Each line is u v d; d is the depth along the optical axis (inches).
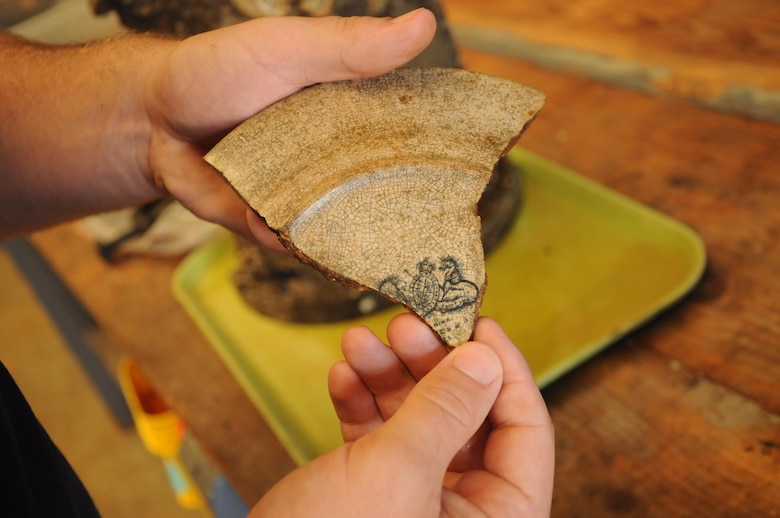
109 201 19.2
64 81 17.5
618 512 15.0
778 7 23.7
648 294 18.5
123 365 27.7
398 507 11.4
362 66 14.1
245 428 19.0
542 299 19.4
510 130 13.7
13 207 18.6
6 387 13.3
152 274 23.7
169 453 26.0
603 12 26.6
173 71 15.6
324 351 20.2
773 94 21.1
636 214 20.1
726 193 20.1
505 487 12.6
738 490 14.7
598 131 23.3
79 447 39.0
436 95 14.0
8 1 27.0
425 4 19.0
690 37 23.9
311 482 11.6
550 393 17.2
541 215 21.6
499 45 27.8
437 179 13.4
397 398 14.7
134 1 19.0
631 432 16.1
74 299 32.0
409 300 13.0
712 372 16.6
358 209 13.3
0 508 12.3
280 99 15.3
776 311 17.2
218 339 20.5
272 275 20.6
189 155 17.4
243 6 18.2
